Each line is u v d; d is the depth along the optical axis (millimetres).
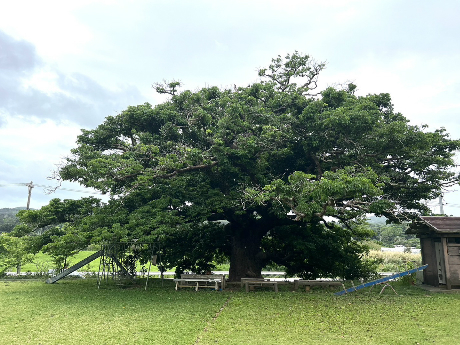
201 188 17047
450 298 12562
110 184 13648
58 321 9656
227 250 20422
